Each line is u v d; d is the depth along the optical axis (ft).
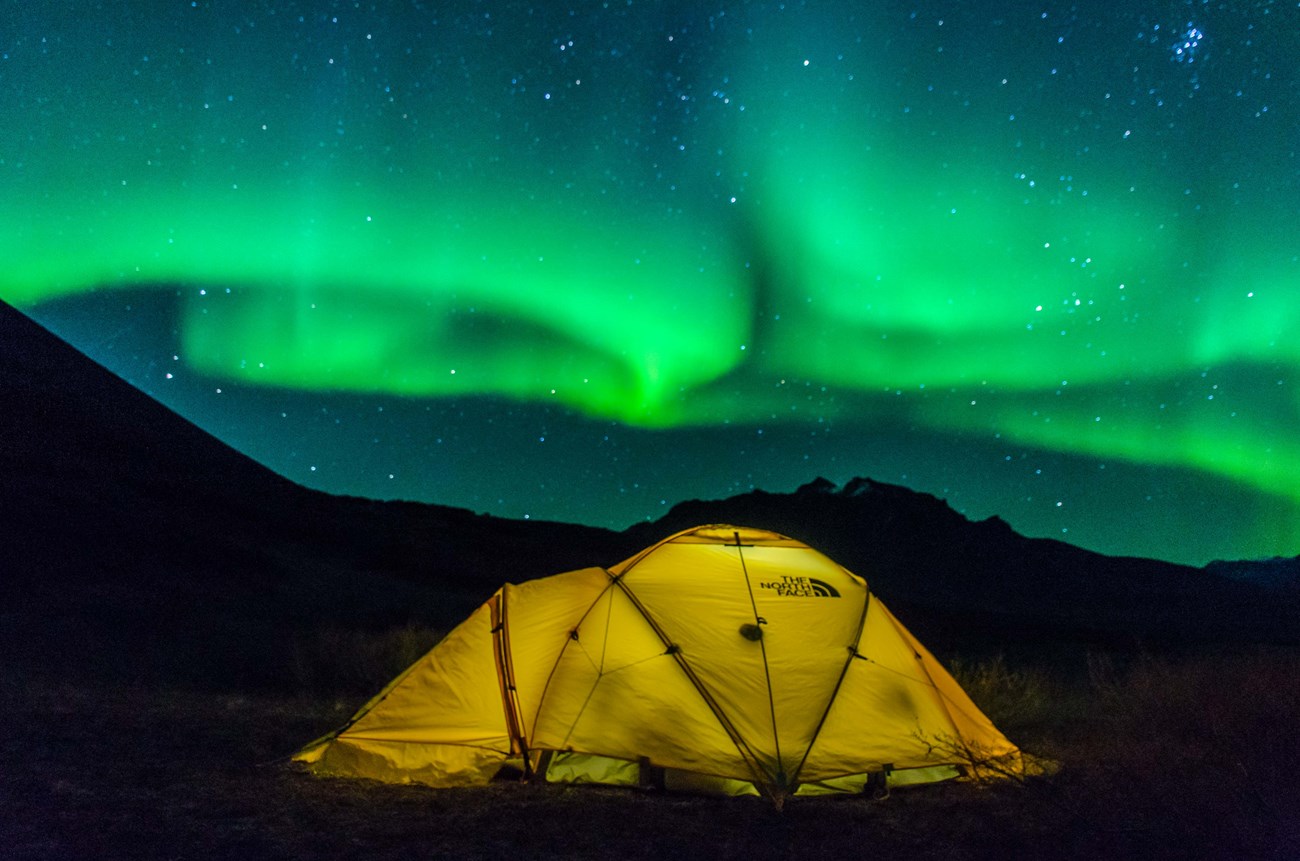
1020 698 40.24
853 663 26.86
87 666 43.80
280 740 29.01
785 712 25.34
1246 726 26.58
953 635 101.50
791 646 26.63
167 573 72.74
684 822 21.43
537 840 19.52
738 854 19.02
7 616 51.19
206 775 24.08
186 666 46.70
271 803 21.61
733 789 24.02
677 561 28.37
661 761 24.44
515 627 27.76
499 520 184.34
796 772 24.07
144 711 32.65
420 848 18.58
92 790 21.85
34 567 63.62
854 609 28.17
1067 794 23.27
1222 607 183.93
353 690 42.96
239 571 81.35
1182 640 112.47
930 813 22.65
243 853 17.81
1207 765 23.98
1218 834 19.80
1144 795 22.53
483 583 119.44
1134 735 30.17
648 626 26.78
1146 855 18.95
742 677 25.81
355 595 84.53
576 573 28.94
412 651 48.42
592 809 22.27
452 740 25.81
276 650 51.70
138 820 19.62
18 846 17.57
